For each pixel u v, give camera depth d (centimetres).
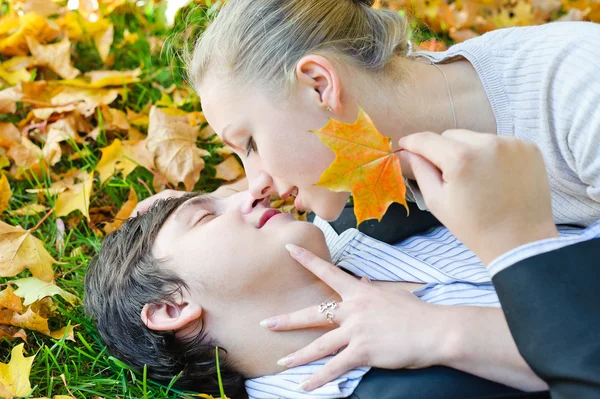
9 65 238
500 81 145
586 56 133
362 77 138
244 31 139
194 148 211
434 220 163
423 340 124
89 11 260
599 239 111
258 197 146
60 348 156
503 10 270
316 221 183
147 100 239
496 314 123
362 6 149
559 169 140
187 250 144
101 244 175
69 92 228
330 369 129
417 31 209
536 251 110
